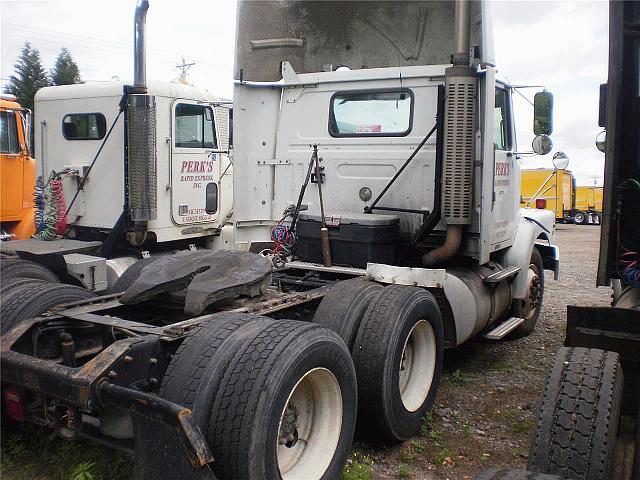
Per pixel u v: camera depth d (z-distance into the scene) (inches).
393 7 232.1
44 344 140.6
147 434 104.7
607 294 412.8
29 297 149.5
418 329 173.6
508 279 252.7
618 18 115.3
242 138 232.1
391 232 204.5
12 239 300.2
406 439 166.2
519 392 209.2
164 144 276.8
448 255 202.4
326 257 202.5
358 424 162.2
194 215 295.0
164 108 275.3
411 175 212.1
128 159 261.9
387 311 159.8
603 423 100.7
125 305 153.9
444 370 232.5
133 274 188.1
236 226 231.9
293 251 215.2
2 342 129.3
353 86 221.9
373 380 154.6
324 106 227.3
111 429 118.5
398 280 178.9
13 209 301.7
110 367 110.3
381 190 217.2
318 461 129.7
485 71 196.9
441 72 207.3
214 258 164.4
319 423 133.3
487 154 199.0
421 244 209.8
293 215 220.5
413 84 212.2
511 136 245.3
